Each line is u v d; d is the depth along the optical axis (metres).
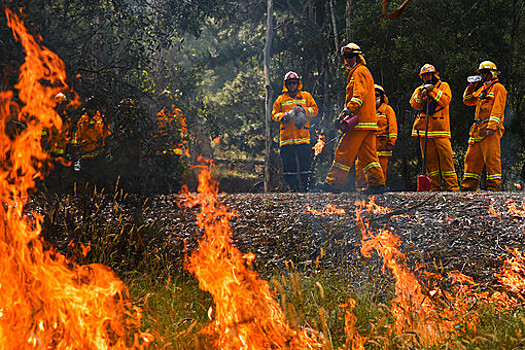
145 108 8.67
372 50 16.53
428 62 16.56
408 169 17.31
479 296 4.41
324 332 3.19
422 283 4.91
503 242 5.74
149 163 8.01
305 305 3.88
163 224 6.46
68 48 8.63
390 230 6.18
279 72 22.20
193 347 3.25
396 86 16.81
